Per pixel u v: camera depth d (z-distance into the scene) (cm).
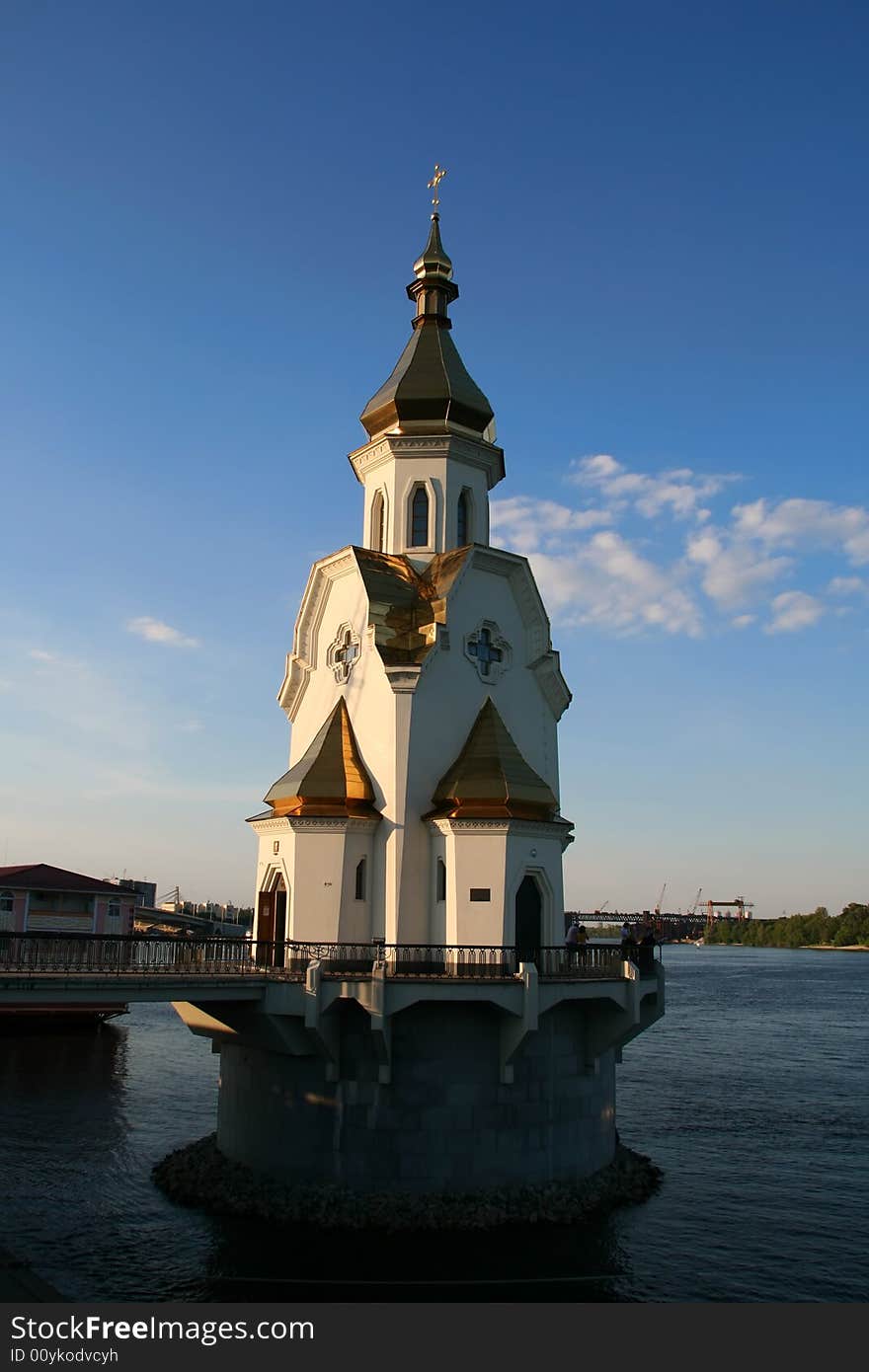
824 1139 4172
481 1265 2547
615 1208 3016
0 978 2384
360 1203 2772
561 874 3359
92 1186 3234
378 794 3328
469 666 3525
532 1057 2964
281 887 3388
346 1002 2845
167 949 2747
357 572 3566
